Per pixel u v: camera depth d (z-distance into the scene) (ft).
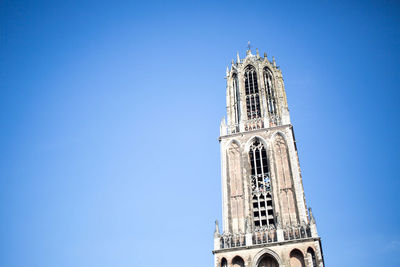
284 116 280.92
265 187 253.85
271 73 318.04
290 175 252.62
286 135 269.64
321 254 220.02
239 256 224.33
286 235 227.40
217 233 238.27
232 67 329.72
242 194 254.27
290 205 240.53
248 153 269.64
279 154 264.11
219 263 225.15
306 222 231.91
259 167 265.13
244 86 313.73
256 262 220.02
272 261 221.87
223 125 292.40
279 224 231.50
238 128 288.30
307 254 215.72
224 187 259.60
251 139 274.98
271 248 222.28
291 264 216.74
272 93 306.14
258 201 248.52
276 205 241.35
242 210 247.50
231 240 234.99
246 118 291.79
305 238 220.23
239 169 265.75
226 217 246.27
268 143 268.00
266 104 294.25
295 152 277.85
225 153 275.18
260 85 306.14
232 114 300.61
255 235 232.32
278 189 248.32
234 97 312.50
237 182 260.62
